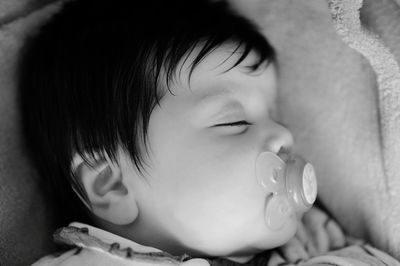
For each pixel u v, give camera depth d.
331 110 0.47
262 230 0.43
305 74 0.48
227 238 0.42
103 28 0.45
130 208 0.43
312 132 0.49
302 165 0.43
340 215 0.49
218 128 0.42
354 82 0.46
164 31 0.44
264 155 0.43
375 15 0.40
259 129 0.43
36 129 0.46
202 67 0.43
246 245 0.43
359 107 0.46
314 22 0.47
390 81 0.42
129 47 0.44
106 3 0.47
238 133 0.43
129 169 0.43
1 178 0.45
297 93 0.49
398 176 0.44
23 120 0.47
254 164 0.42
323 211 0.49
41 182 0.47
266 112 0.44
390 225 0.45
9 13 0.47
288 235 0.44
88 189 0.44
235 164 0.42
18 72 0.47
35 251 0.46
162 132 0.42
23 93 0.47
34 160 0.47
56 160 0.45
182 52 0.43
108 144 0.43
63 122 0.45
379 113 0.44
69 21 0.47
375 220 0.46
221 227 0.42
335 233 0.48
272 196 0.42
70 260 0.41
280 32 0.48
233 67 0.43
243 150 0.42
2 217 0.45
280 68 0.49
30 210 0.46
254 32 0.47
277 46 0.49
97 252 0.41
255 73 0.44
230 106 0.43
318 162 0.49
